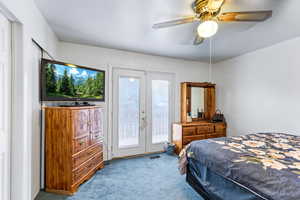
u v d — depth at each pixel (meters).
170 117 3.93
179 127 3.52
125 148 3.41
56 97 2.18
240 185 1.31
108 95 3.19
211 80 4.32
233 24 2.10
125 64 3.36
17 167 1.47
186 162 2.16
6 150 1.39
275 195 1.02
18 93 1.47
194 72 4.17
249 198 1.27
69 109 2.02
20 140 1.48
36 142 1.96
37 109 1.99
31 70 1.74
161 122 3.82
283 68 2.75
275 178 1.10
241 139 2.13
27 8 1.55
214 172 1.66
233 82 3.75
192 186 2.10
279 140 2.05
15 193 1.46
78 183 2.11
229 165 1.43
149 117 3.68
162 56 3.74
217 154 1.64
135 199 1.89
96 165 2.59
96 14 1.95
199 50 3.28
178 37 2.63
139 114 3.57
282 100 2.76
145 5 1.74
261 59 3.13
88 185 2.21
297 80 2.55
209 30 1.62
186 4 1.71
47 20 2.10
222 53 3.45
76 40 2.79
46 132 2.08
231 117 3.79
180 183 2.27
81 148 2.20
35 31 1.76
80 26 2.27
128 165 2.93
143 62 3.55
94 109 2.54
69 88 2.35
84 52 2.98
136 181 2.32
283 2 1.64
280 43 2.79
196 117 4.06
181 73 4.01
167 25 1.76
